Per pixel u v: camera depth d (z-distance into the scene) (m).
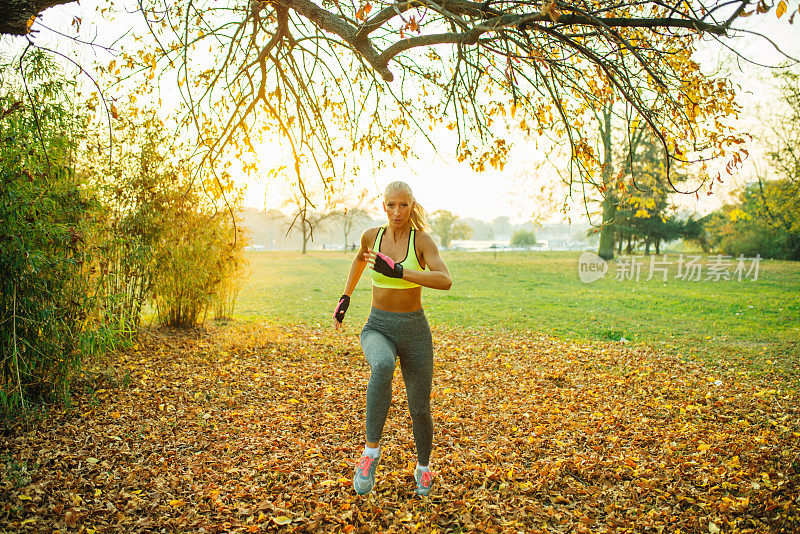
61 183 4.47
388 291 2.80
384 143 5.26
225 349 6.75
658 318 10.05
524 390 5.26
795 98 18.39
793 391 5.20
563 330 8.89
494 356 6.90
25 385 4.02
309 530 2.53
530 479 3.19
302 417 4.27
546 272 21.23
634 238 29.02
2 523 2.40
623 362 6.52
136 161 6.43
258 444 3.64
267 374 5.68
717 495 2.99
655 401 4.86
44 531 2.39
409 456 3.50
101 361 5.62
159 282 6.87
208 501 2.79
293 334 8.10
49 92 4.40
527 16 2.60
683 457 3.56
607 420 4.30
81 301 4.45
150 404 4.45
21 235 3.70
